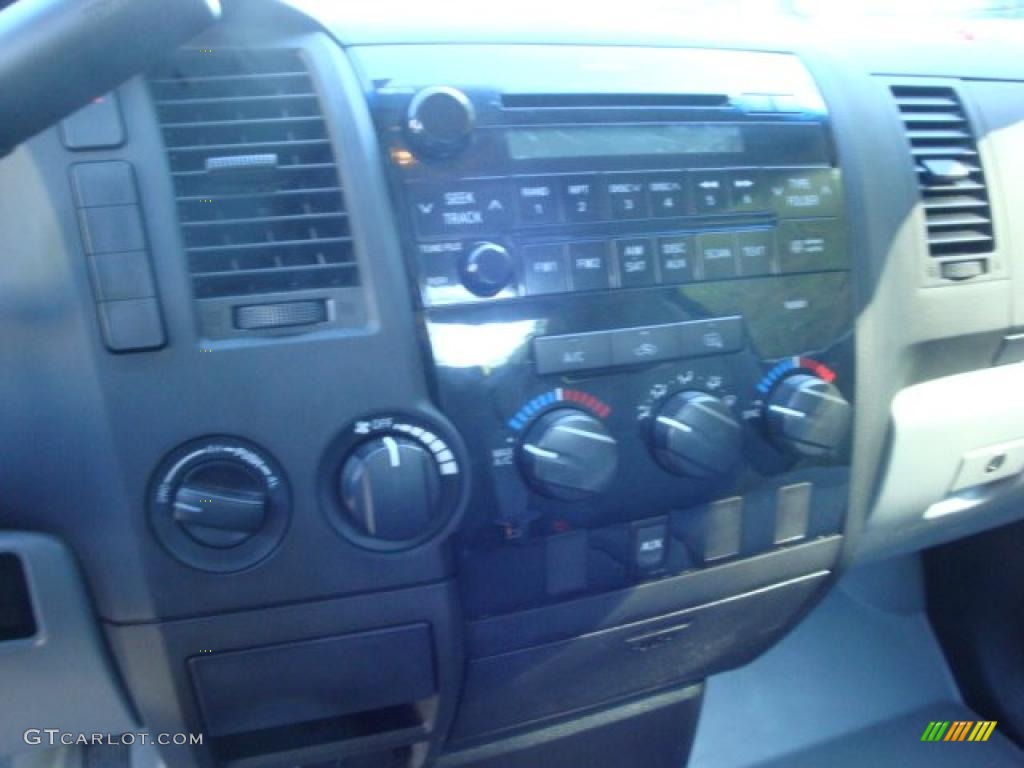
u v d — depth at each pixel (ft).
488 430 2.35
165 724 2.44
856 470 2.99
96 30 1.73
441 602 2.39
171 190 2.15
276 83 2.26
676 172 2.58
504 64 2.45
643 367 2.51
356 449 2.23
